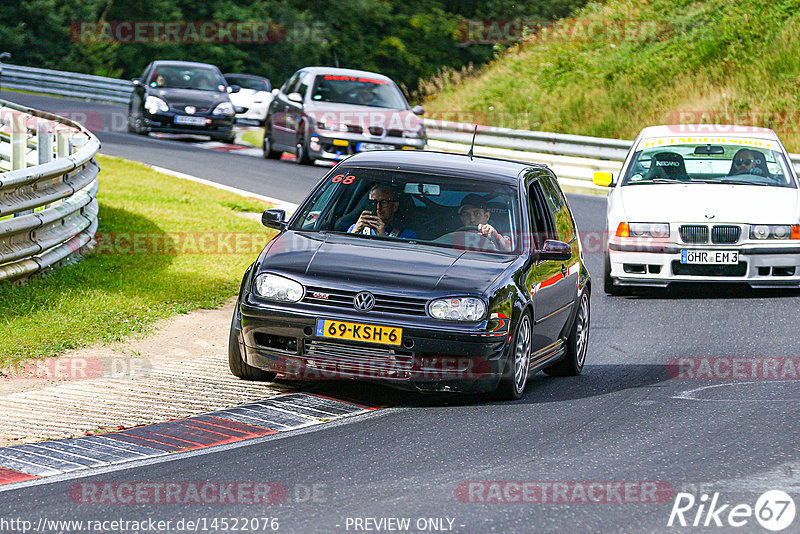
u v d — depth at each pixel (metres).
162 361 32.75
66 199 45.75
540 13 190.88
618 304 46.59
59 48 169.38
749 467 23.91
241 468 23.09
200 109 97.56
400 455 24.30
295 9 193.38
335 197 32.75
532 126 111.44
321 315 28.27
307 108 84.81
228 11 183.00
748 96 105.00
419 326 28.00
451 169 33.19
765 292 48.97
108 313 37.19
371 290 28.39
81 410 27.28
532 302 30.69
